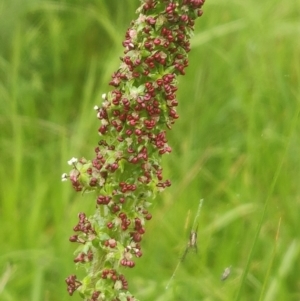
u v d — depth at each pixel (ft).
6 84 22.97
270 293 14.74
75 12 24.32
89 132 19.65
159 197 18.28
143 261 15.92
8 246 16.31
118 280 7.16
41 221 17.46
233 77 20.80
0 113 21.09
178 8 6.52
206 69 21.89
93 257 7.15
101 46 24.30
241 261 16.44
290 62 22.26
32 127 20.40
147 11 6.63
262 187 18.31
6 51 22.79
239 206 16.61
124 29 23.40
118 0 24.73
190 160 18.95
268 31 21.98
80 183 7.05
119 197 6.99
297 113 9.92
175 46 6.66
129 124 6.72
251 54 21.77
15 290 15.21
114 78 6.79
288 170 18.71
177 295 14.49
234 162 19.80
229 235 17.34
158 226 16.74
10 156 20.02
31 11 23.75
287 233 17.17
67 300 14.99
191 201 17.95
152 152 6.98
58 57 22.65
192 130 19.38
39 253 15.62
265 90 20.52
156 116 6.73
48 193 18.60
